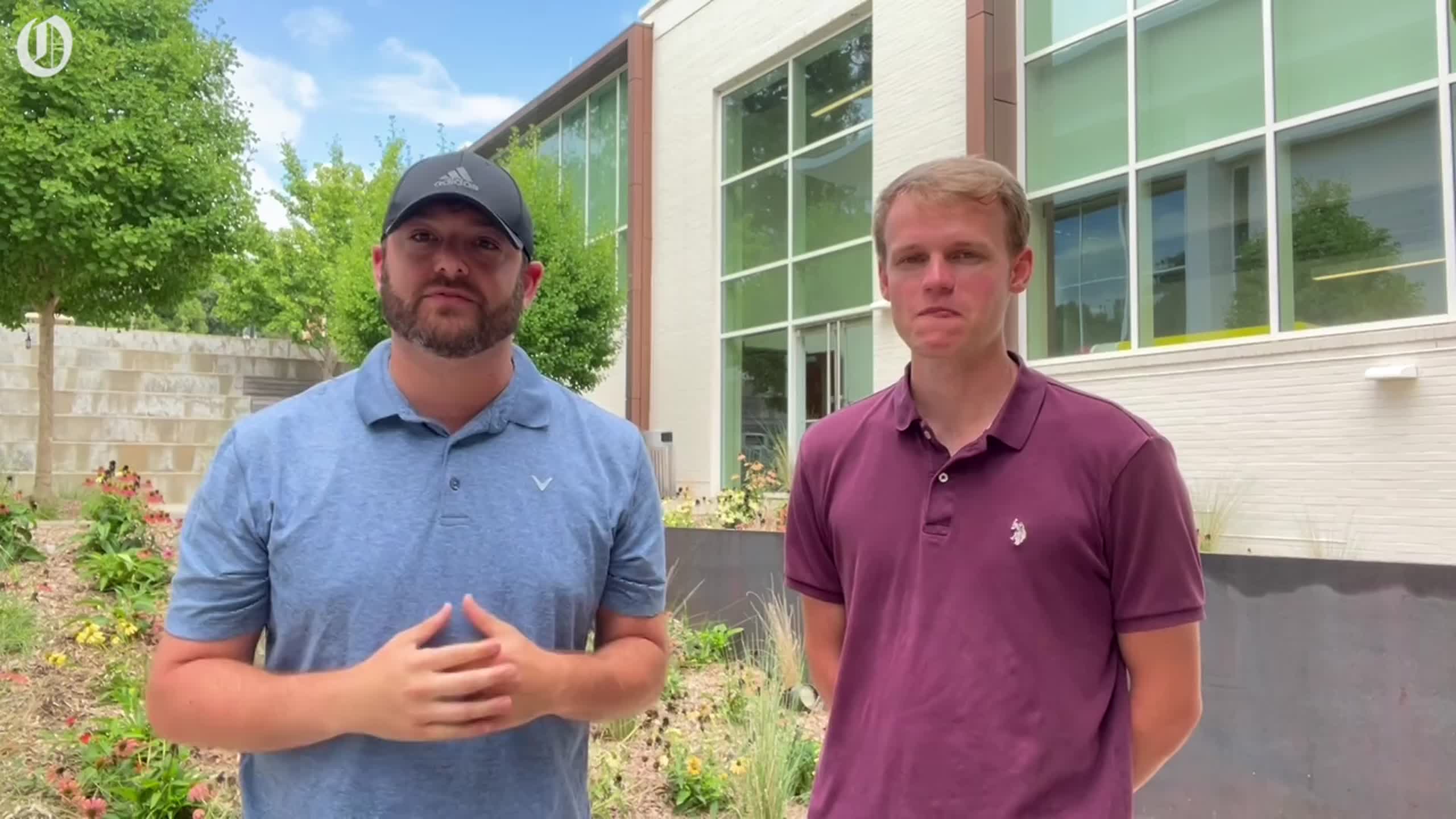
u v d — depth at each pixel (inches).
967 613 65.9
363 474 63.3
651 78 552.4
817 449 79.2
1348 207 248.5
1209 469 267.9
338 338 518.3
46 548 249.6
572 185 534.9
